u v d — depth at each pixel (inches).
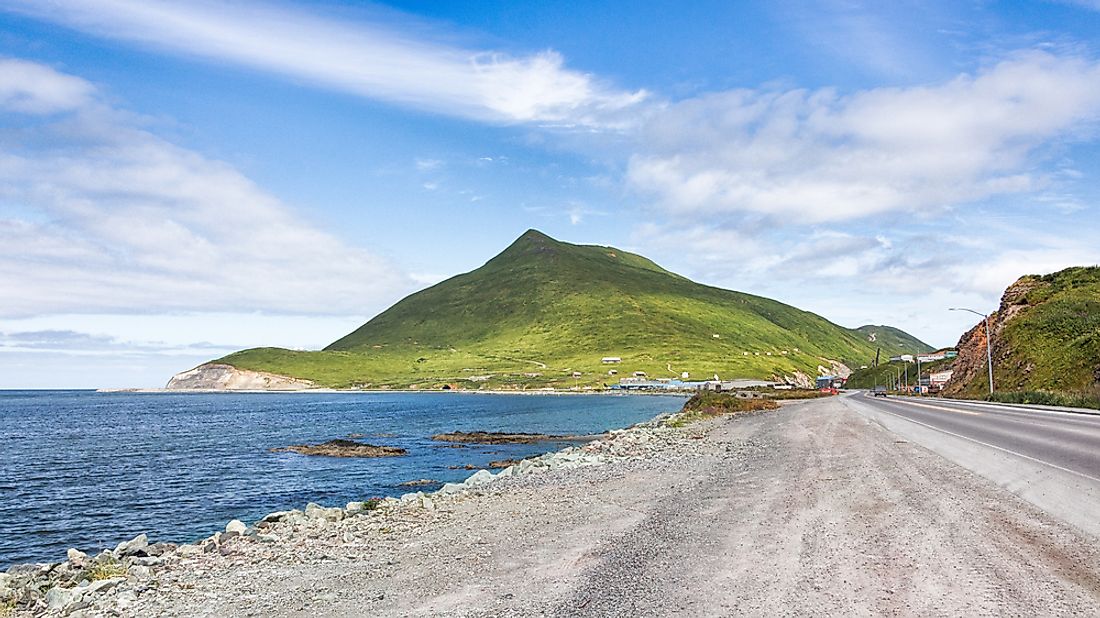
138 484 1339.8
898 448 861.2
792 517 450.6
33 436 2726.4
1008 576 298.8
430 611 301.1
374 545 482.6
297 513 684.7
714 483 655.8
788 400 3855.8
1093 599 267.7
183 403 6899.6
